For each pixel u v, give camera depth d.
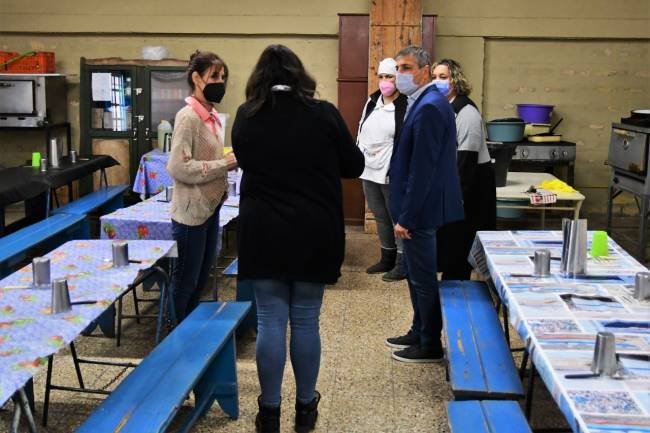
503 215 5.36
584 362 2.12
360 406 3.49
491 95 7.81
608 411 1.82
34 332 2.43
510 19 7.59
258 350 2.95
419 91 3.62
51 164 6.18
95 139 7.55
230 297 5.26
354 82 7.19
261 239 2.85
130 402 2.58
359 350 4.20
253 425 3.30
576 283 2.92
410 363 4.00
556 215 7.85
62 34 7.93
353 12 7.66
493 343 3.12
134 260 3.30
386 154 5.56
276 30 7.73
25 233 4.70
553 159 7.20
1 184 5.37
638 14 7.51
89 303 2.72
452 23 7.61
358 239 7.02
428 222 3.65
